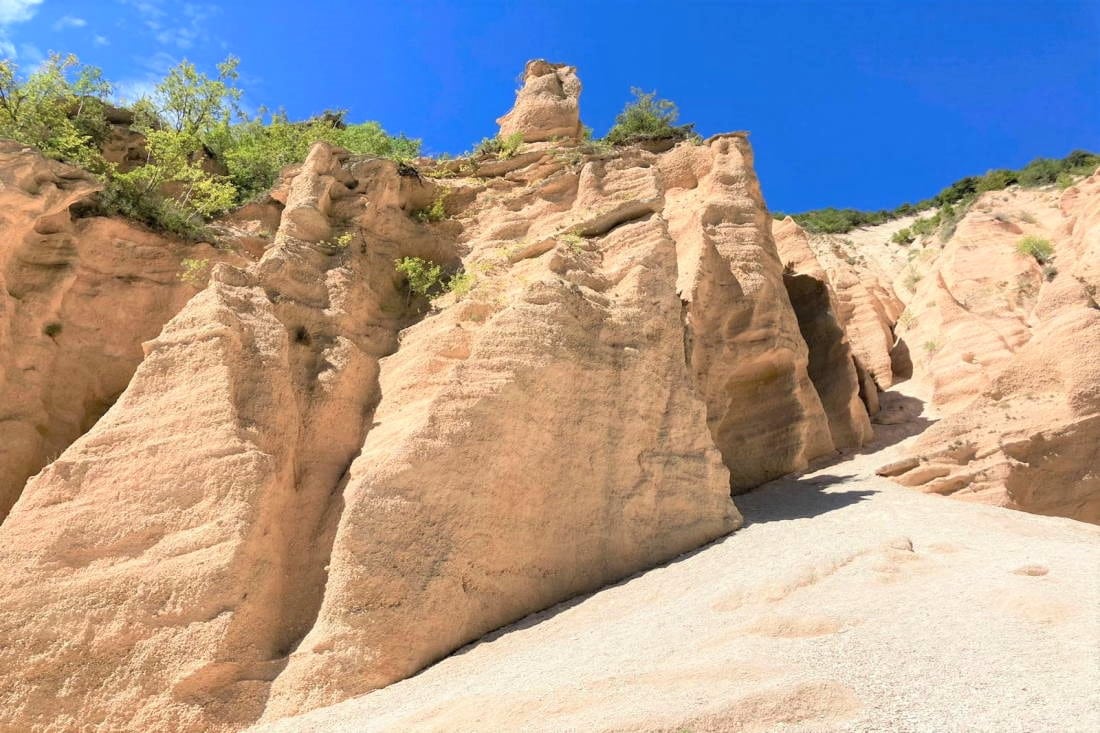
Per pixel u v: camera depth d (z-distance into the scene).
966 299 34.53
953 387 28.70
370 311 16.95
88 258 16.38
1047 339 20.36
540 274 16.05
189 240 17.81
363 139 27.11
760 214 24.25
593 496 13.84
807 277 29.12
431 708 8.70
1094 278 30.31
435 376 14.73
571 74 27.39
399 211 19.52
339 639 10.98
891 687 7.61
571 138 25.48
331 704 10.38
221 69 23.61
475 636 11.88
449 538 12.20
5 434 14.07
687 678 8.22
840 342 27.31
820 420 23.86
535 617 12.34
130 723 10.20
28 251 15.64
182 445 12.43
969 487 19.20
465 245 20.08
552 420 13.93
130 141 22.19
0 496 13.73
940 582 10.88
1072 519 18.31
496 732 7.78
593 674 8.80
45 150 17.52
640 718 7.22
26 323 14.99
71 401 15.31
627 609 11.83
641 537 13.97
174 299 16.92
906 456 20.38
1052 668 7.77
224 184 21.83
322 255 17.08
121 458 12.35
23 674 10.45
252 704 10.40
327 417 14.48
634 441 14.57
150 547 11.57
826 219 66.88
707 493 14.88
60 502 11.86
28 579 11.12
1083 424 19.03
